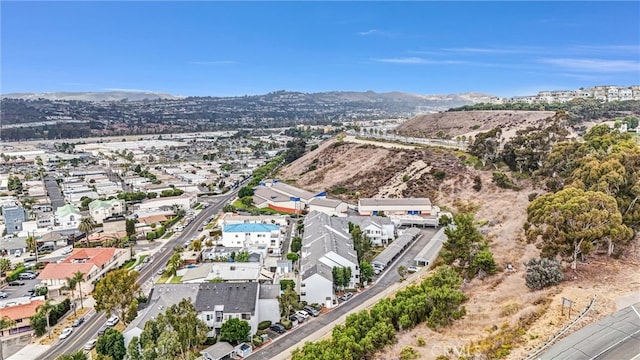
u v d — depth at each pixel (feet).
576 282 199.41
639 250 229.45
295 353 183.42
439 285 218.38
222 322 225.76
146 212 479.00
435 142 632.38
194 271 298.35
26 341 233.55
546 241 218.59
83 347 224.94
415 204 435.53
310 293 256.73
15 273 325.83
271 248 363.15
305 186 578.66
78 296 285.84
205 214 497.87
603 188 244.01
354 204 486.38
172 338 187.93
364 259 318.86
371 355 175.01
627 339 144.56
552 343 148.36
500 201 403.54
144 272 325.01
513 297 204.23
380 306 201.87
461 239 259.60
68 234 405.18
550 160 389.80
